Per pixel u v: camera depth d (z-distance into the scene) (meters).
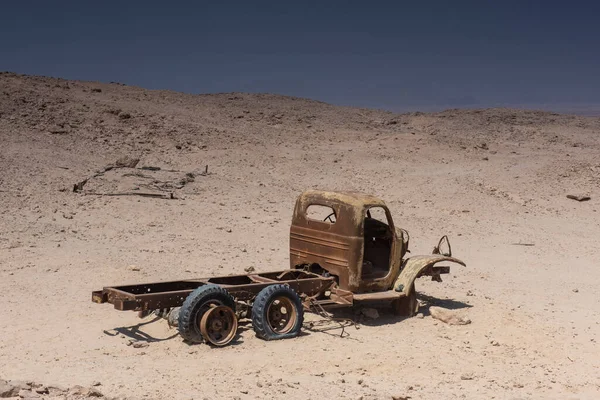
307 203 11.02
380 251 11.39
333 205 10.52
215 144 32.34
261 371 7.96
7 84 36.47
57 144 27.39
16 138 26.88
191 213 19.75
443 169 31.09
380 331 10.03
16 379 7.07
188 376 7.59
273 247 16.56
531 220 23.34
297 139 36.44
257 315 9.11
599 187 28.98
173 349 8.62
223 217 19.73
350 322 10.38
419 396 7.38
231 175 26.88
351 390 7.40
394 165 31.44
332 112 48.88
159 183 23.09
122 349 8.59
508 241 19.80
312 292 10.19
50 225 16.58
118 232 16.70
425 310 11.44
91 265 13.15
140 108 37.44
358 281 10.23
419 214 22.86
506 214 23.92
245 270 13.24
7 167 22.39
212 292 8.87
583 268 16.78
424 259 11.00
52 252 14.07
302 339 9.37
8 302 10.49
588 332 10.84
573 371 8.84
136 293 9.29
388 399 7.04
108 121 33.16
